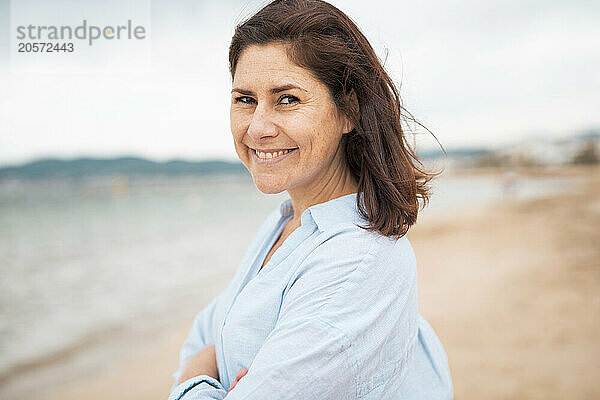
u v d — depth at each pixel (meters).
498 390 4.38
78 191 36.84
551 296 7.52
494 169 56.28
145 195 38.16
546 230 16.14
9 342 7.65
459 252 12.14
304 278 0.97
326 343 0.88
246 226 22.75
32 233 21.69
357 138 1.11
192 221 24.81
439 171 1.24
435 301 7.44
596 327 6.02
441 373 1.23
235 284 1.26
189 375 1.18
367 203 1.06
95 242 19.12
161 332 7.73
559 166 53.47
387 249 1.01
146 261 15.16
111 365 6.20
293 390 0.86
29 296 11.05
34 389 5.53
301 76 1.01
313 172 1.06
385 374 0.98
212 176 42.59
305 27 1.00
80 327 8.32
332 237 1.02
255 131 1.02
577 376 4.63
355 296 0.93
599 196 28.58
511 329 6.03
